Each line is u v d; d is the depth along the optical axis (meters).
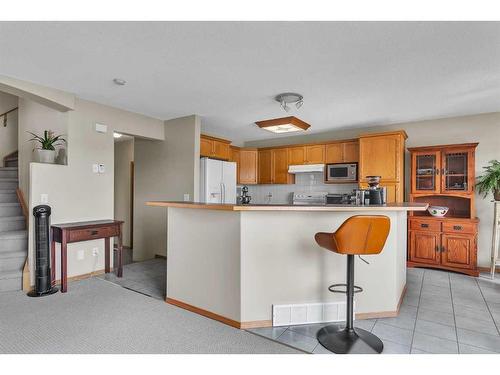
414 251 4.32
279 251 2.46
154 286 3.38
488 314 2.66
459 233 4.00
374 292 2.59
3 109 5.08
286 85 3.17
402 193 4.43
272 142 6.34
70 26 2.05
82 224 3.41
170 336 2.24
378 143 4.56
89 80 3.05
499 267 4.08
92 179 3.76
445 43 2.24
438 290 3.32
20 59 2.57
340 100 3.67
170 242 2.90
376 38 2.19
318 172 5.75
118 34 2.16
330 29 2.07
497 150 4.12
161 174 4.76
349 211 2.55
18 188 4.29
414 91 3.33
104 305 2.81
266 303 2.44
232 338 2.22
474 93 3.39
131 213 6.20
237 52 2.43
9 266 3.31
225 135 6.04
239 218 2.41
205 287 2.62
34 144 4.05
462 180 4.16
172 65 2.68
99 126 3.82
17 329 2.32
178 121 4.55
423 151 4.35
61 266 3.24
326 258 2.53
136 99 3.67
